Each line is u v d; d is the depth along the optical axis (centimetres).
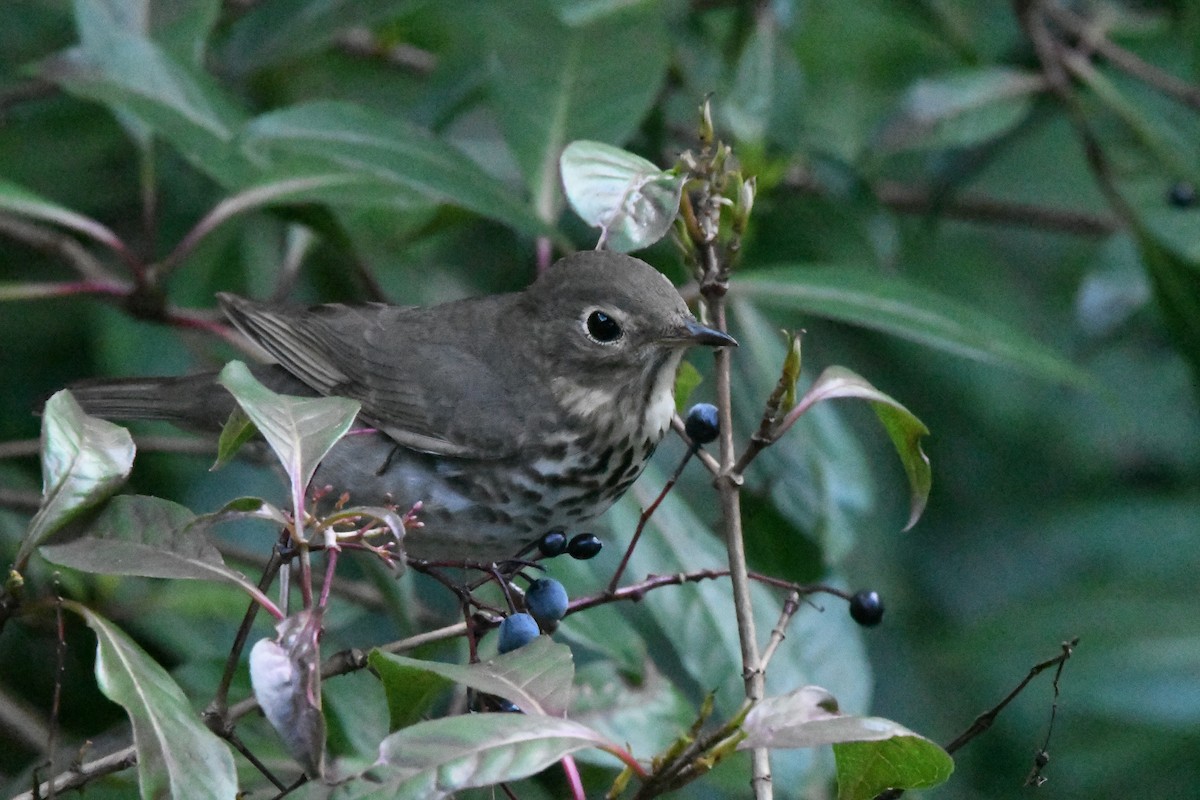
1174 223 1276
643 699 928
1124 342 1507
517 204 997
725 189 759
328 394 1037
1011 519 1466
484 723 577
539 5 1096
